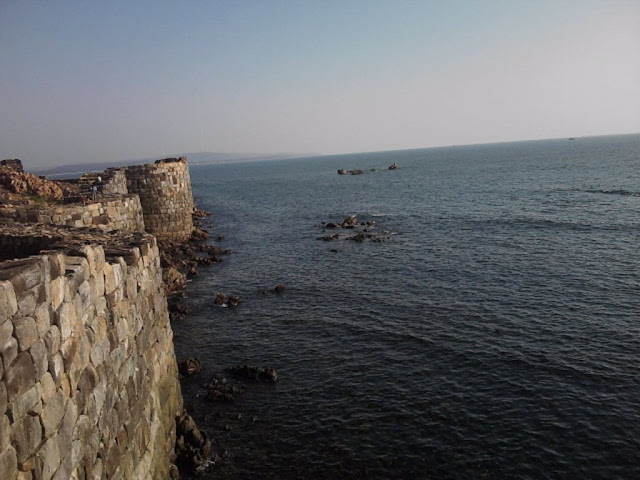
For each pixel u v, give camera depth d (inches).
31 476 257.0
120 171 1608.0
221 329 1021.2
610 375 739.4
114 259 452.8
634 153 6161.4
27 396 257.4
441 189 3550.7
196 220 2721.5
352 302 1142.3
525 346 849.5
